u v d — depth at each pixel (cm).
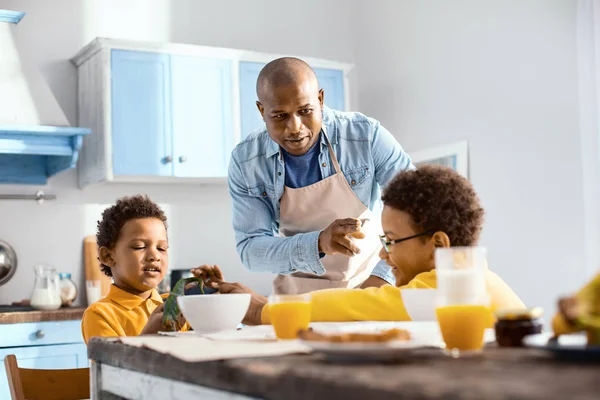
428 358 87
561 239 344
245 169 230
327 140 228
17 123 359
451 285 97
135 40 387
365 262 239
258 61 420
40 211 395
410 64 440
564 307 85
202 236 430
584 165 327
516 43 371
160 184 422
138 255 207
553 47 351
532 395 59
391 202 140
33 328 331
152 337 126
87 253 396
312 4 477
